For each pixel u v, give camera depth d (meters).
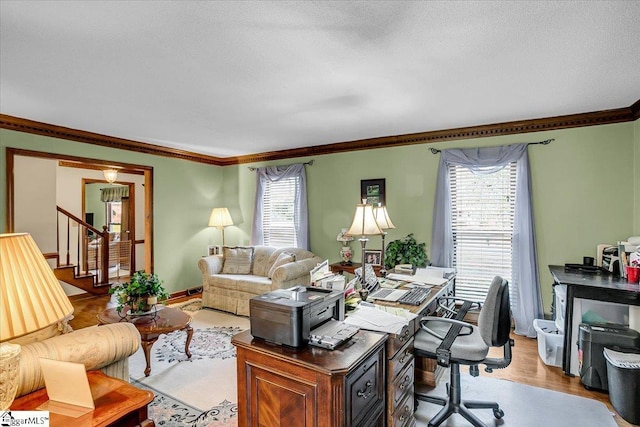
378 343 1.61
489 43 2.01
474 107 3.24
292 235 5.43
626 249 2.93
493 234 3.96
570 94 2.89
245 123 3.78
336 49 2.08
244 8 1.66
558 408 2.39
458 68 2.35
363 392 1.54
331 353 1.48
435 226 4.17
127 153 4.73
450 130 4.09
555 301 3.35
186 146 5.09
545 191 3.69
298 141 4.77
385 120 3.69
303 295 1.76
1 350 1.14
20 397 1.29
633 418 2.21
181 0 1.59
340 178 4.95
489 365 2.14
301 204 5.20
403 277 3.23
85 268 6.71
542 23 1.80
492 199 3.97
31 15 1.70
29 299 1.05
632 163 3.33
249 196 5.89
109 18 1.73
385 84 2.64
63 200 6.66
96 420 1.12
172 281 5.35
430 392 2.61
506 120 3.71
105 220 9.27
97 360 1.61
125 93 2.82
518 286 3.71
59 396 1.23
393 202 4.53
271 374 1.52
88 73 2.42
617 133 3.39
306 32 1.88
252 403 1.59
